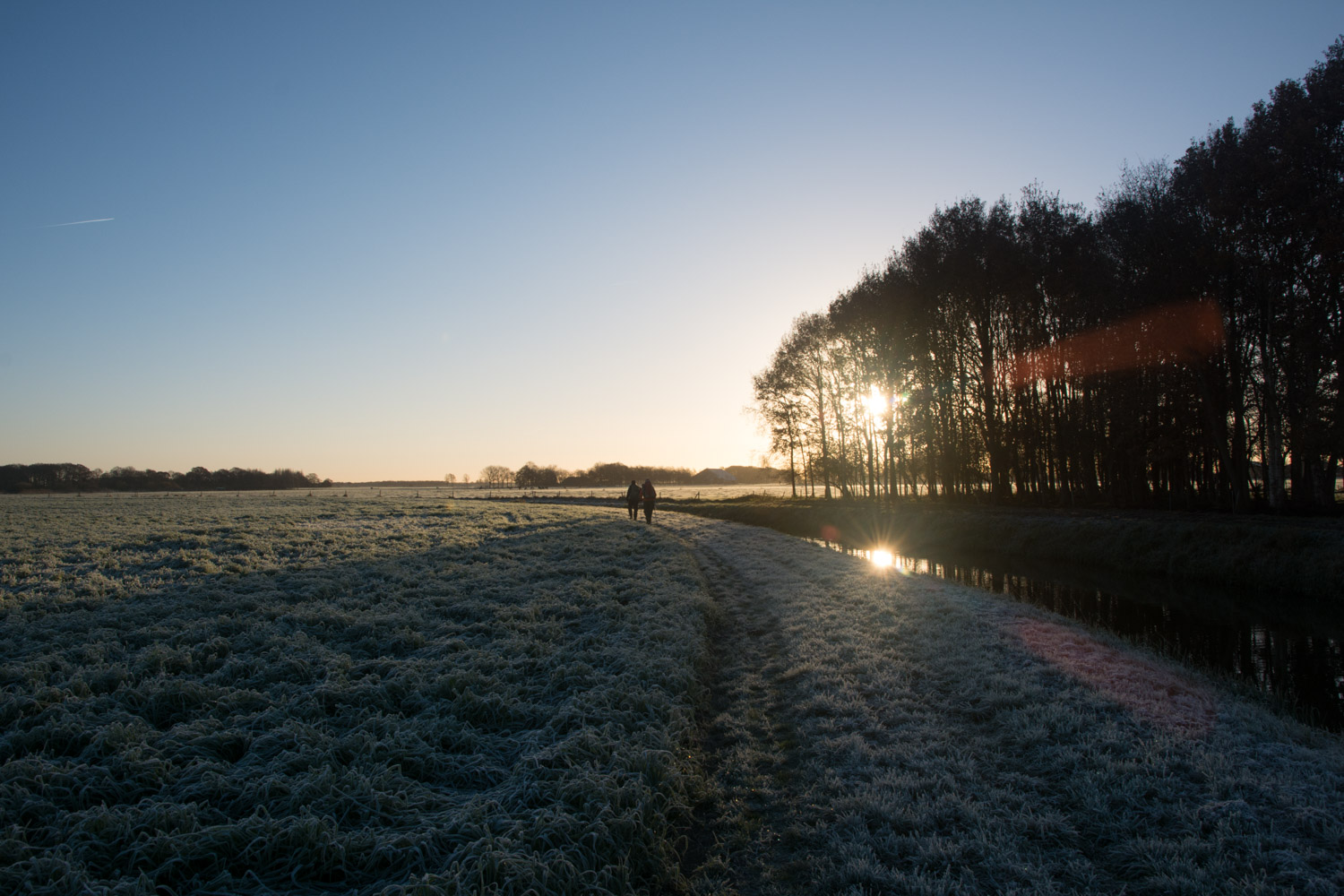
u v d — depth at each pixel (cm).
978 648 1023
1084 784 596
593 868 474
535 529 2702
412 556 1858
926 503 3978
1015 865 488
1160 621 1444
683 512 5038
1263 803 561
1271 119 2153
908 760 662
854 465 4766
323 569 1592
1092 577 1994
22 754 617
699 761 691
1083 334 2978
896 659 998
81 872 432
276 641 962
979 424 3594
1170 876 469
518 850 469
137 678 820
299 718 711
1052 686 854
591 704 748
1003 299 3253
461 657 932
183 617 1108
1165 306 2455
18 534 2141
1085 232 2936
